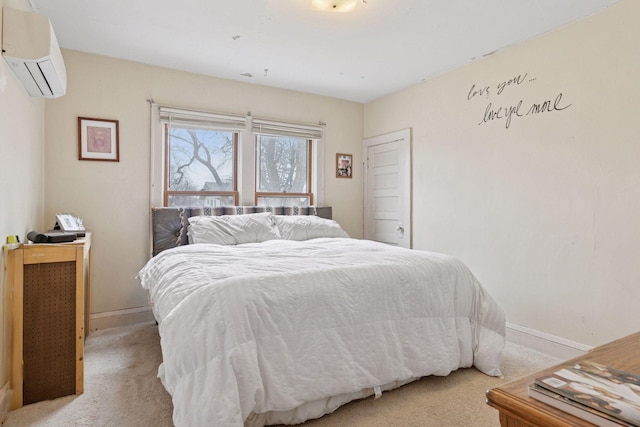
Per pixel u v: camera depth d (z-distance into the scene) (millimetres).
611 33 2244
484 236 3025
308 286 1693
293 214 3838
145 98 3189
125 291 3123
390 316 1881
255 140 3752
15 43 1639
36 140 2488
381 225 4148
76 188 2930
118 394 1928
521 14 2352
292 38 2727
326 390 1638
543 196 2609
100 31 2623
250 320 1515
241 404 1410
